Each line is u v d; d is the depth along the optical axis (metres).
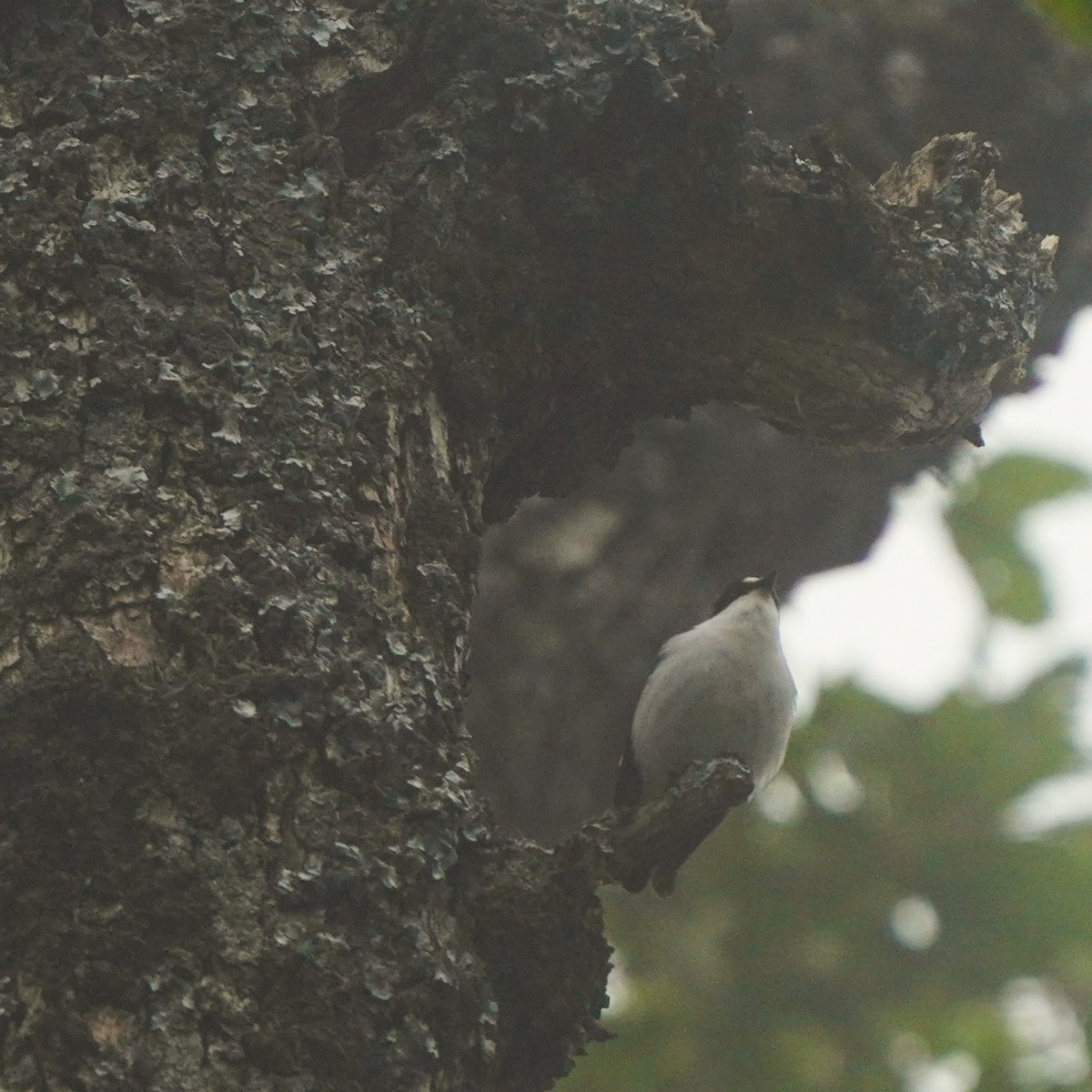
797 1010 12.82
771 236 7.17
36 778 4.91
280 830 5.06
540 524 11.25
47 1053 4.56
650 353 7.53
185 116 6.07
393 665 5.52
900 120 11.87
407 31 6.65
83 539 5.25
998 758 13.07
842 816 13.31
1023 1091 12.23
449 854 5.29
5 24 6.19
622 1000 12.98
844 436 7.95
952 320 7.39
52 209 5.77
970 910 12.91
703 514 11.38
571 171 6.86
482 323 6.66
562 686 10.84
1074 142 11.95
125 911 4.78
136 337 5.60
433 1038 4.99
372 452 5.85
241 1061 4.68
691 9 7.07
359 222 6.23
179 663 5.17
